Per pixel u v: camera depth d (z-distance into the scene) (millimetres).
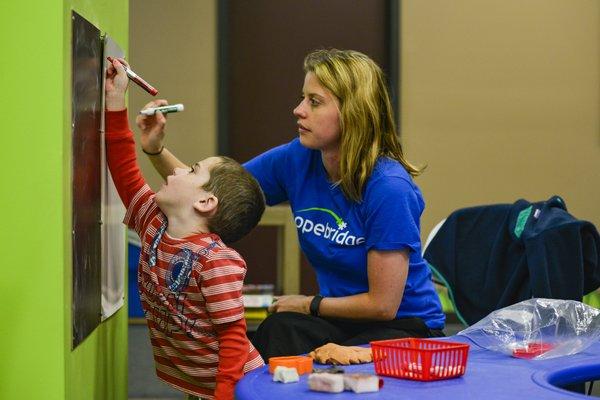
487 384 1864
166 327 2326
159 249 2328
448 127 8094
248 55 8242
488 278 3404
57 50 1897
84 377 2162
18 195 1899
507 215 3459
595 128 8172
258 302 4039
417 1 8031
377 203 2662
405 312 2816
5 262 1905
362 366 2111
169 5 7898
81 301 2090
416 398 1727
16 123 1899
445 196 8125
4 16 1894
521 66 8109
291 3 8250
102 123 2383
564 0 8094
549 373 1981
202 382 2344
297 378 1910
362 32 8273
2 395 1902
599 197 8203
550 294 3117
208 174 2391
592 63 8141
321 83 2699
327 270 2850
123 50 2811
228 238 2455
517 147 8141
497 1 8078
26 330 1899
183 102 7949
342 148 2701
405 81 8070
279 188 2998
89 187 2193
